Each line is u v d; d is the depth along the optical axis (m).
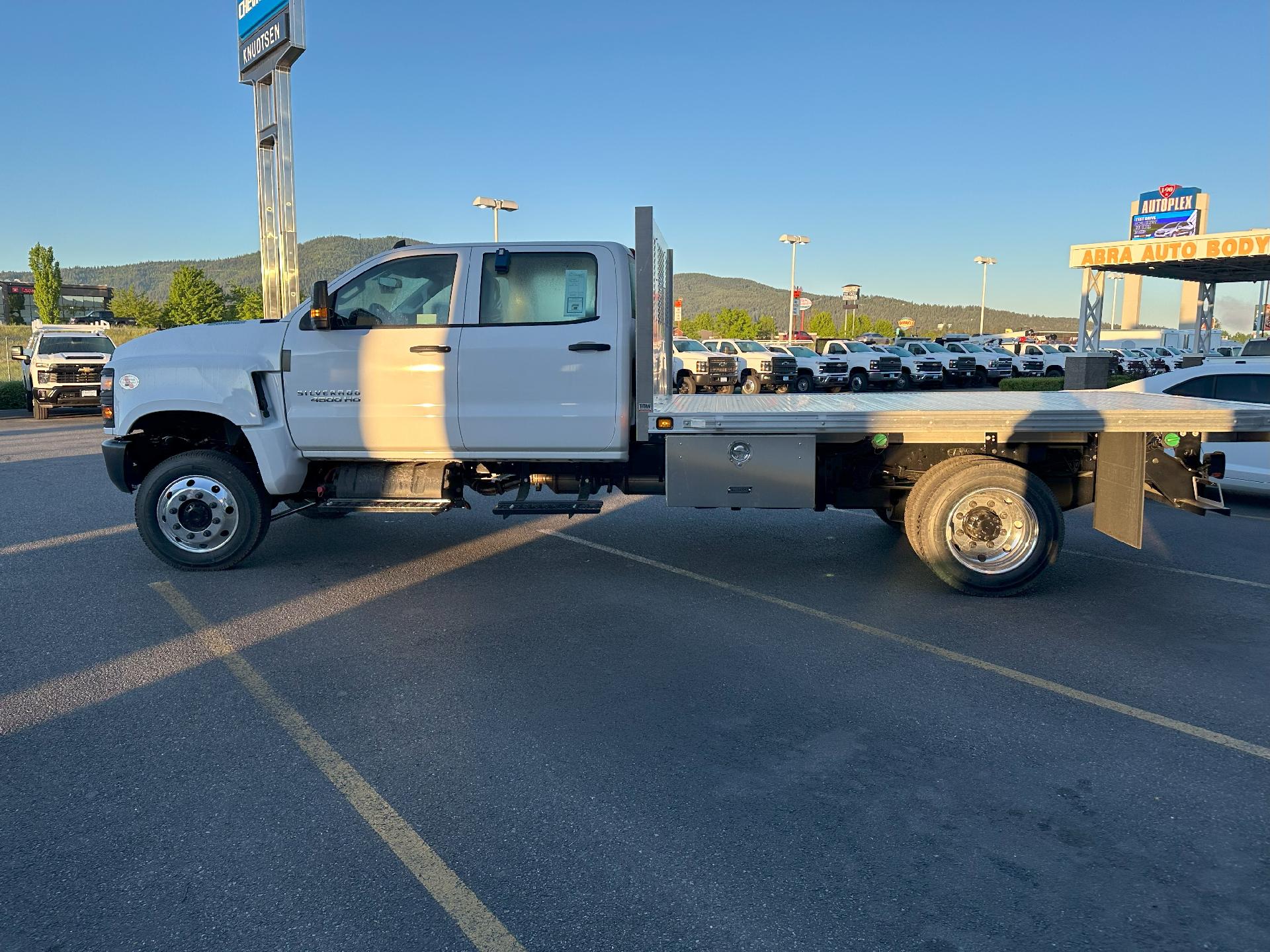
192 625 5.57
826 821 3.32
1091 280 27.62
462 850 3.14
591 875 2.98
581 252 6.42
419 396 6.46
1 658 4.99
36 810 3.39
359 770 3.72
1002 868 3.02
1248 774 3.66
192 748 3.91
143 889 2.91
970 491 6.08
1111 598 6.19
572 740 3.99
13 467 12.58
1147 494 6.31
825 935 2.68
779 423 6.03
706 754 3.86
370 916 2.77
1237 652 5.11
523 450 6.50
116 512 9.24
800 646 5.23
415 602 6.09
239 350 6.61
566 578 6.73
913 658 5.02
